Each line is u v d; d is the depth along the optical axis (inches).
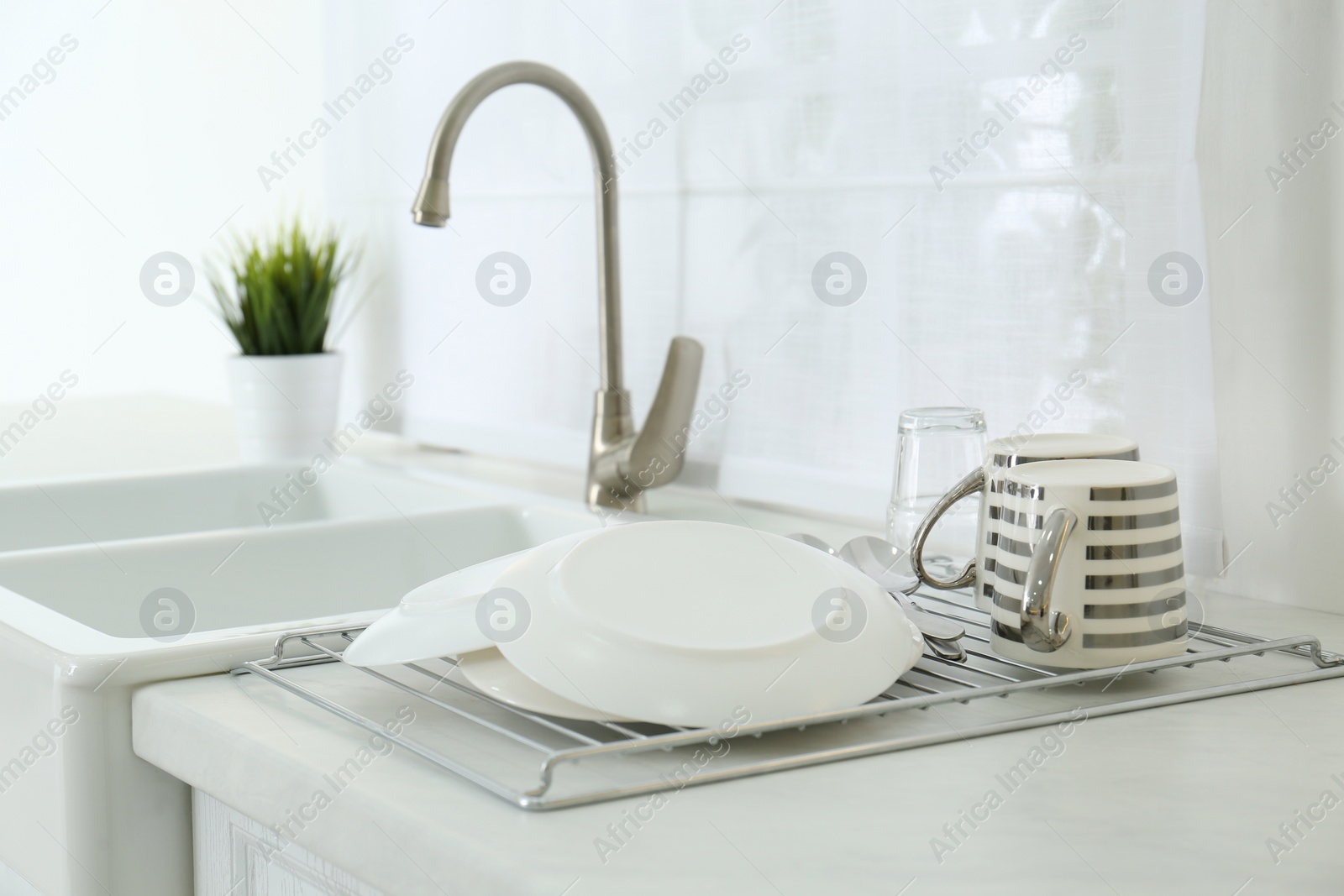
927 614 29.6
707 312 49.3
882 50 41.8
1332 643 29.1
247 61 78.7
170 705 25.0
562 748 22.5
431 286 62.2
